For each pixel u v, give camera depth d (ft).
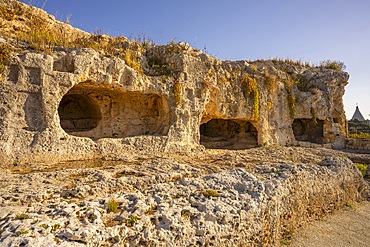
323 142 80.69
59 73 34.99
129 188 22.68
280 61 78.13
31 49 34.71
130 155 39.58
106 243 14.01
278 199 23.67
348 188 36.96
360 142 78.84
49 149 33.83
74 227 14.02
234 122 75.20
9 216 14.52
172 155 43.93
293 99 71.20
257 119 62.54
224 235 18.17
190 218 17.90
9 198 18.30
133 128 48.47
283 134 69.77
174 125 47.26
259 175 26.73
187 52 51.39
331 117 79.46
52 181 23.84
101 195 20.51
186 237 16.58
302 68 82.38
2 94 31.19
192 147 49.52
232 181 23.63
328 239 25.12
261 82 64.23
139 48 49.83
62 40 40.91
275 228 22.76
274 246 22.49
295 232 25.68
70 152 35.81
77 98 49.96
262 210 21.44
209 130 79.82
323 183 32.12
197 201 19.60
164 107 48.57
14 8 40.55
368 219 31.63
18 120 32.17
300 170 30.35
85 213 15.62
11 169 28.66
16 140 31.68
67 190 20.35
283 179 26.11
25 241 12.16
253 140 69.97
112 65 39.88
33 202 18.11
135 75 42.39
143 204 17.65
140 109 49.44
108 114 46.60
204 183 22.68
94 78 38.19
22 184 22.20
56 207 16.20
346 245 24.17
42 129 33.86
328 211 32.07
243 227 19.56
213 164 37.40
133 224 15.56
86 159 36.65
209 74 53.16
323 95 78.28
